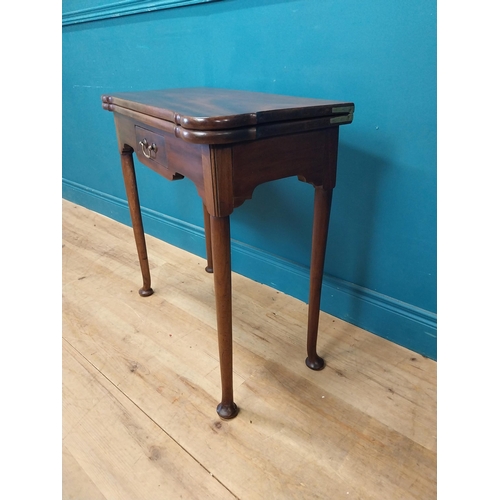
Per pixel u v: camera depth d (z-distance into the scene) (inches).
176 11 50.1
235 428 34.8
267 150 28.0
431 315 41.0
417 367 41.3
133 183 47.9
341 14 36.6
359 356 42.9
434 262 39.2
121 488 30.2
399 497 29.1
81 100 75.7
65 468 31.7
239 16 44.1
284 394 38.2
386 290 44.0
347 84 38.6
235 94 39.2
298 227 49.4
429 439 33.4
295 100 33.3
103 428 35.1
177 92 41.8
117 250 69.1
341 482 30.2
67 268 62.8
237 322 48.6
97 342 45.9
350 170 41.7
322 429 34.5
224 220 28.3
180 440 33.9
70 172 91.0
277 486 30.1
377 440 33.4
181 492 29.9
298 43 40.5
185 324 48.8
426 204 37.9
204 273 60.7
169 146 32.2
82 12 63.6
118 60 62.7
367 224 42.7
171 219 68.1
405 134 36.7
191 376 40.8
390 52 35.0
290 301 52.7
